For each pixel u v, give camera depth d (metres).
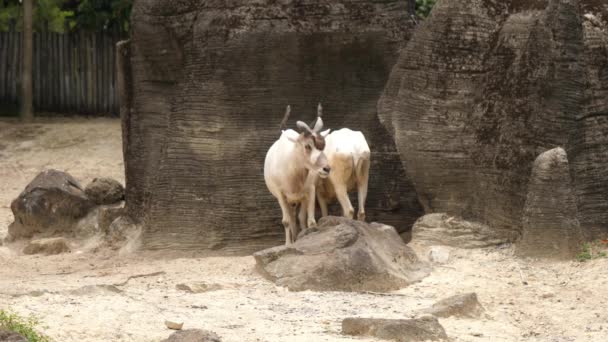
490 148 14.92
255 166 16.66
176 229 16.80
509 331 10.97
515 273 13.34
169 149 16.98
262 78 16.69
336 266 12.98
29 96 30.69
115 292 12.56
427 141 15.47
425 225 15.04
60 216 18.88
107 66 32.06
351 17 16.69
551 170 13.77
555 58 14.32
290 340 10.26
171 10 17.56
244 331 10.67
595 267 13.15
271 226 16.61
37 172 27.27
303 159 14.40
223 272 14.42
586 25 14.66
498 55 15.09
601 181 14.48
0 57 31.84
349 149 14.69
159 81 17.98
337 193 14.91
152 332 10.52
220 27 16.72
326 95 16.80
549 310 11.80
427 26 15.59
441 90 15.41
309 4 16.70
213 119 16.72
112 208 18.75
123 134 18.55
